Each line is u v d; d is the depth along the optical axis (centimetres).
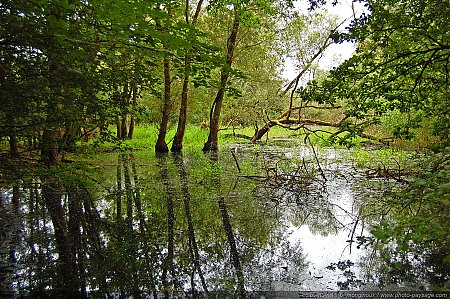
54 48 450
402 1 512
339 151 1595
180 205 711
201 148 1809
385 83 617
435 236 328
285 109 2003
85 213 646
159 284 389
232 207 700
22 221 591
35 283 384
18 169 592
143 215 642
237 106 1962
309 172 1055
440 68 641
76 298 356
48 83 492
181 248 493
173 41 407
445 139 569
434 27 510
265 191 829
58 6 403
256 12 1497
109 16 381
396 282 383
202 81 521
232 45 1516
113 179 968
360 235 537
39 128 541
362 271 414
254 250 486
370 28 529
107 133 655
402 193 463
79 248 485
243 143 2055
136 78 616
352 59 578
